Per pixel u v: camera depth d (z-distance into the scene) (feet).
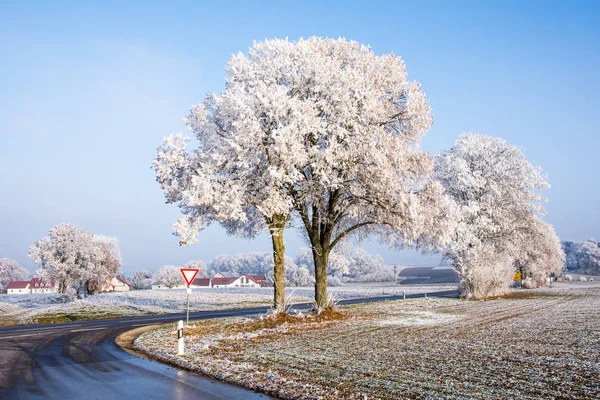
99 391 29.12
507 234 144.05
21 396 28.04
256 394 28.22
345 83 67.36
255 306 129.80
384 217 72.23
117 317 104.63
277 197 63.93
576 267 530.68
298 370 34.35
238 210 64.69
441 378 31.14
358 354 41.45
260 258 600.39
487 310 93.66
